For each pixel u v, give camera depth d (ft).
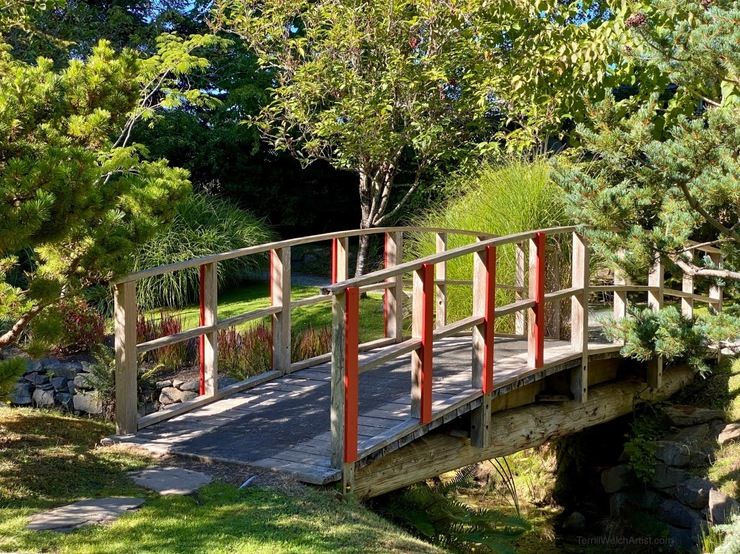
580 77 30.91
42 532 12.41
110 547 12.02
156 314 34.73
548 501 26.40
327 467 15.56
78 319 26.99
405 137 36.91
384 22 35.83
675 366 27.12
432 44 36.40
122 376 18.03
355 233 24.56
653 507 23.61
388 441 16.44
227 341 27.45
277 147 39.86
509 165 31.96
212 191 55.83
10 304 16.78
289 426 18.35
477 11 35.50
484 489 27.14
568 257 28.71
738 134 17.12
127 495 14.26
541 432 21.61
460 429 19.52
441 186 39.78
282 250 22.84
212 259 20.35
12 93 15.26
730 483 21.85
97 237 16.35
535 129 34.09
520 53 35.01
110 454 16.62
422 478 17.88
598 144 19.12
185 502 13.94
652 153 17.94
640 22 19.15
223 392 20.93
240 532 12.82
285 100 38.60
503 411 21.39
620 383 25.54
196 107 56.08
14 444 17.15
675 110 29.30
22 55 41.06
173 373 26.53
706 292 30.19
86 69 16.42
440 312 26.94
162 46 34.45
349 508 14.64
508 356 23.07
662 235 18.03
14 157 14.89
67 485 14.69
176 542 12.33
